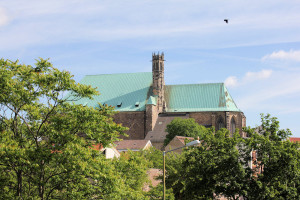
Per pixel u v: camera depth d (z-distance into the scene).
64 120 61.97
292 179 88.19
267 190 84.12
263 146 87.44
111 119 64.69
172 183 104.81
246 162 89.88
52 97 61.94
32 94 61.69
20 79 62.31
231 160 87.31
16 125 64.31
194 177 90.00
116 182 59.59
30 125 65.38
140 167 68.62
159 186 94.44
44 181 59.88
